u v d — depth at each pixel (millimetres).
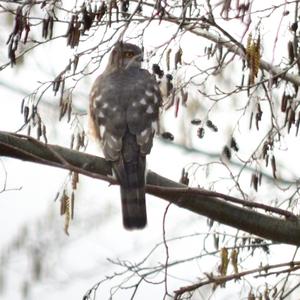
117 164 12703
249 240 13023
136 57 12102
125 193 12523
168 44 11797
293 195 13258
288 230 12500
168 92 12570
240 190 12695
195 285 11945
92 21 11734
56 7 12000
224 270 12180
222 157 13312
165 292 11766
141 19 11875
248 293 12766
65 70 11969
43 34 11922
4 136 11852
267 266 12281
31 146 11969
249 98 12703
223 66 12609
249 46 11734
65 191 12414
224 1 10883
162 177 12586
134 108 13531
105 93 13758
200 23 12258
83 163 12438
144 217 12445
